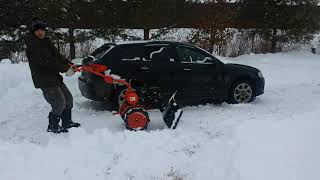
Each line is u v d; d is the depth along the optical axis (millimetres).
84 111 9938
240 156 6199
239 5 20547
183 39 19484
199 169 6090
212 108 10141
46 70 7539
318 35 24750
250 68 10789
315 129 7094
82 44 18828
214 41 19000
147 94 8570
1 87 11477
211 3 18812
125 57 9734
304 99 11211
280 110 9742
